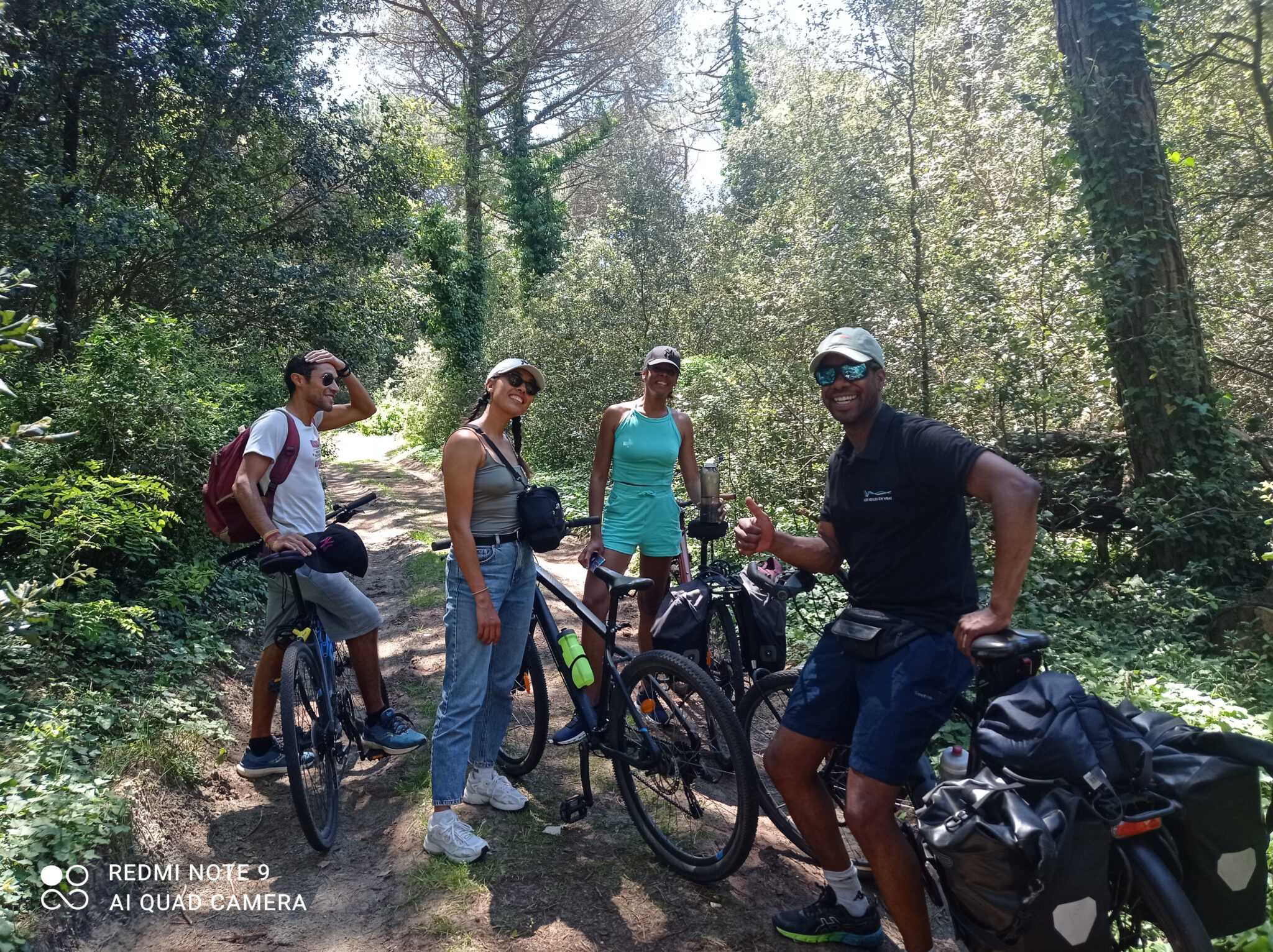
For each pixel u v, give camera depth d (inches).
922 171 346.0
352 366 539.2
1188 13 330.0
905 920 98.0
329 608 152.6
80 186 387.5
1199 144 356.5
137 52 400.2
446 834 127.9
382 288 561.0
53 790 125.9
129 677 174.2
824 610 246.5
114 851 123.2
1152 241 284.7
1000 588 92.0
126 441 228.1
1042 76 354.3
